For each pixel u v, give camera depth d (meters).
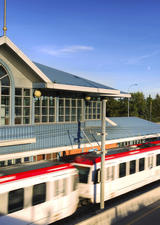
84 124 21.72
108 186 15.21
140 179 17.88
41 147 16.75
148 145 20.22
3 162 15.90
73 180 12.77
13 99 15.27
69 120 20.44
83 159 15.07
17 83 15.60
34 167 11.91
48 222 11.37
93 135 21.64
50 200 11.49
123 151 17.36
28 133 15.93
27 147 16.06
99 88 19.34
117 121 31.48
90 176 14.39
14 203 10.02
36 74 15.38
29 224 10.54
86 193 14.35
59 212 11.94
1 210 9.54
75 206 12.93
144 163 18.31
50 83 15.82
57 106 19.33
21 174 10.61
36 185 10.91
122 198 17.00
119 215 13.05
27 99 16.25
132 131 27.92
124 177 16.42
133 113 77.44
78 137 20.02
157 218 12.93
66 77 20.14
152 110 90.81
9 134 14.90
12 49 13.91
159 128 33.41
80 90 17.84
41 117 18.12
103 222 12.19
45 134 17.98
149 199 15.38
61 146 17.94
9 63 14.98
